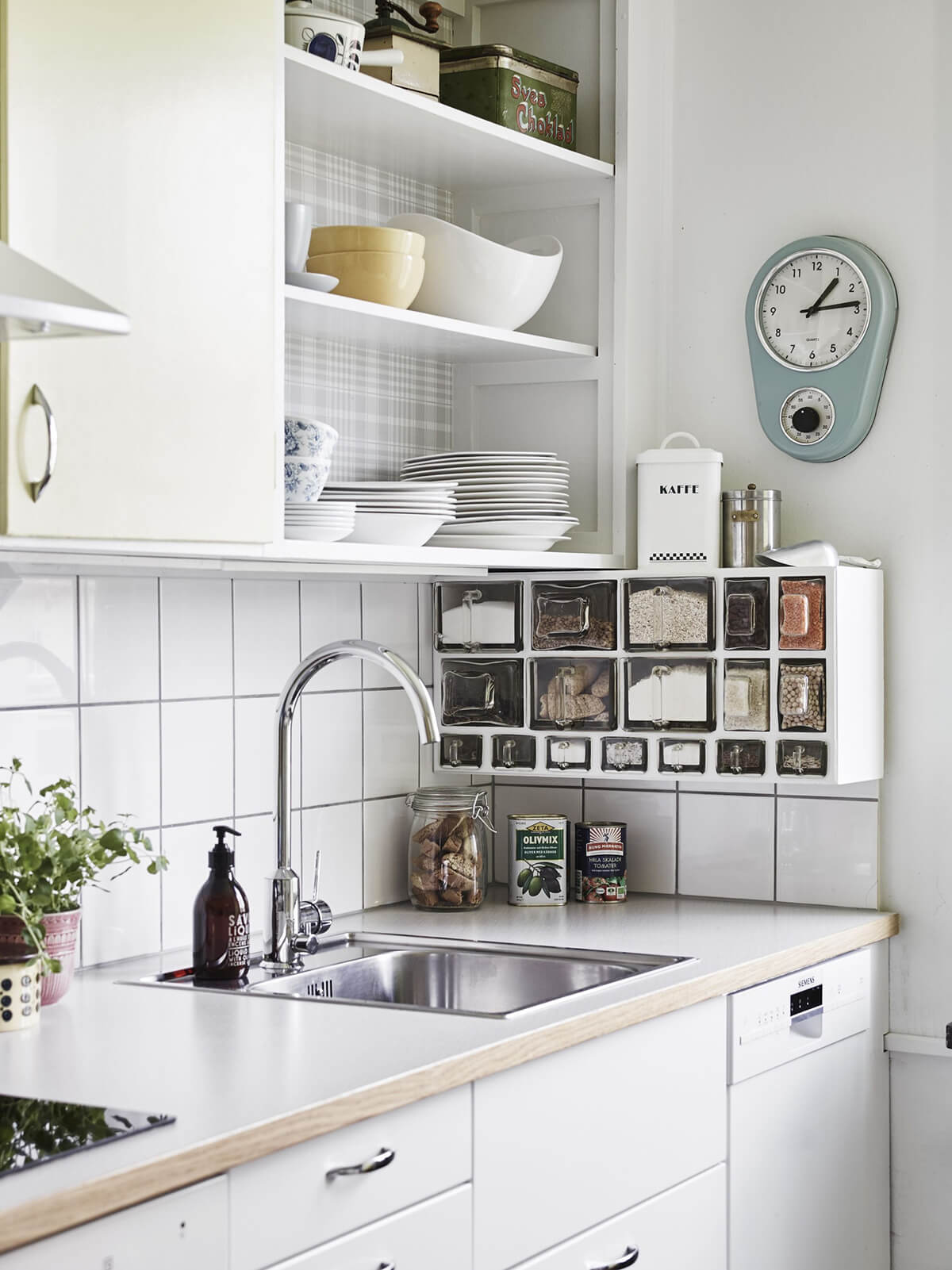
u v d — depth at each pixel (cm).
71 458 168
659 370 290
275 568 222
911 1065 272
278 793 227
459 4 295
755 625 260
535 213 287
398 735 279
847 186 277
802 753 257
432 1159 170
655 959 228
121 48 174
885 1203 272
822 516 279
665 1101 211
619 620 270
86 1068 164
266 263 195
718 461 267
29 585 207
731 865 285
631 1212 204
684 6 291
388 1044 175
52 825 197
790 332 277
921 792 270
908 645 271
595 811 296
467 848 272
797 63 281
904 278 272
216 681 238
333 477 262
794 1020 240
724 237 287
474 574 269
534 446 286
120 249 174
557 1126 190
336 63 223
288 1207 151
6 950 181
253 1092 155
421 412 283
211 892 213
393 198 276
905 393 272
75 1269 129
